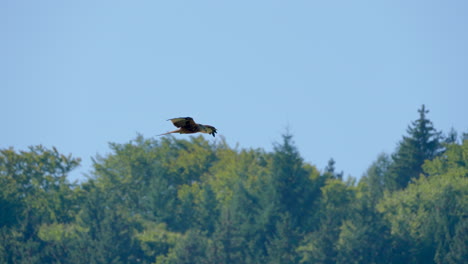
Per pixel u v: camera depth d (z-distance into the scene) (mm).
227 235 80062
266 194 88562
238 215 86625
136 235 83438
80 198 91250
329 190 92312
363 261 77875
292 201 88500
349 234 81188
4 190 86625
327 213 83938
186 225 91625
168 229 91312
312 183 90625
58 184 91938
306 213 88688
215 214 91250
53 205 89188
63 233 81875
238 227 85250
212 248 78438
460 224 77812
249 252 81562
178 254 77750
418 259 79438
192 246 78375
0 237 79062
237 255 78938
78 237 82125
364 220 80562
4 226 82438
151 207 92812
